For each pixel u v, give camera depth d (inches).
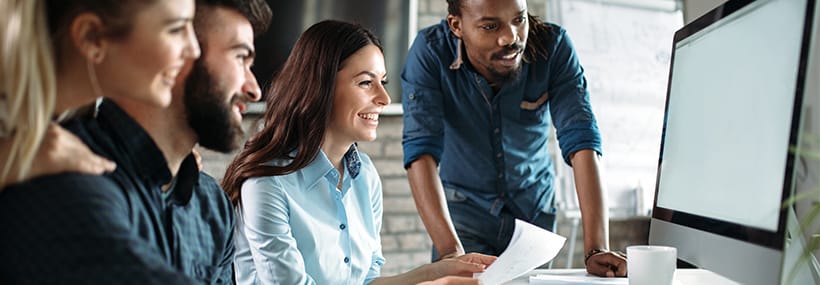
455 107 78.4
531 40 76.1
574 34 147.3
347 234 60.7
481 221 80.8
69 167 32.3
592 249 65.4
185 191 41.8
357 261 62.7
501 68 73.5
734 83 47.6
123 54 34.4
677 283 54.0
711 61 51.6
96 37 33.9
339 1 137.4
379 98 60.4
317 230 58.7
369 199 64.8
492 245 81.1
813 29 39.7
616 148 148.6
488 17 70.5
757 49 45.0
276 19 134.7
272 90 60.4
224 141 40.5
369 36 60.9
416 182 73.7
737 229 44.5
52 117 35.7
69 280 30.6
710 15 52.5
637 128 149.8
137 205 37.0
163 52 34.5
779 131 41.3
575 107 75.4
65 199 31.1
